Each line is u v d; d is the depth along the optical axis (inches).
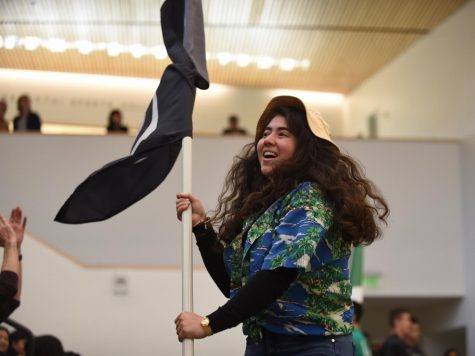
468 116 375.6
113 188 105.4
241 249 89.5
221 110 493.0
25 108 352.2
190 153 101.8
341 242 85.0
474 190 356.8
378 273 354.6
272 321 83.7
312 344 82.8
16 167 328.5
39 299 272.1
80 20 426.0
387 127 468.8
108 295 274.1
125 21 426.0
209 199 337.1
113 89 470.9
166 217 331.0
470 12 383.9
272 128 90.2
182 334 80.4
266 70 486.0
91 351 269.7
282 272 79.7
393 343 270.1
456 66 392.2
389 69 467.5
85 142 333.1
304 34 446.9
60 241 324.5
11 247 115.1
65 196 328.2
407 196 361.4
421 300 369.4
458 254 359.6
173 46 111.0
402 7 403.9
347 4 410.3
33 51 448.1
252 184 96.0
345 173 87.9
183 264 94.6
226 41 458.6
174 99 106.0
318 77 496.1
